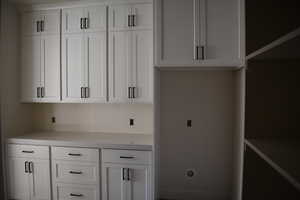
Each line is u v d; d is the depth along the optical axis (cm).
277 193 122
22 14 287
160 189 282
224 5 213
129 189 238
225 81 268
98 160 245
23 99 292
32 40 285
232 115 266
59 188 257
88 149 247
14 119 287
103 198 245
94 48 266
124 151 238
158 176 266
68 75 275
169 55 221
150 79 253
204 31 215
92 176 248
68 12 272
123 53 259
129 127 299
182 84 276
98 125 309
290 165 80
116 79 262
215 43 214
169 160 280
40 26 281
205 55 216
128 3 256
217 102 271
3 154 269
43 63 282
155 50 224
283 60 121
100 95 267
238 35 211
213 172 273
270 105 123
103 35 263
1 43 266
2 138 268
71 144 250
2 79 268
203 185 275
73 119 316
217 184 272
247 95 124
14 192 269
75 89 274
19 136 283
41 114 326
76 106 315
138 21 254
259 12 122
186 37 218
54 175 257
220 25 214
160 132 280
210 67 232
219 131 271
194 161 276
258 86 123
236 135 243
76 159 250
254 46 122
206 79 272
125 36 258
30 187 264
